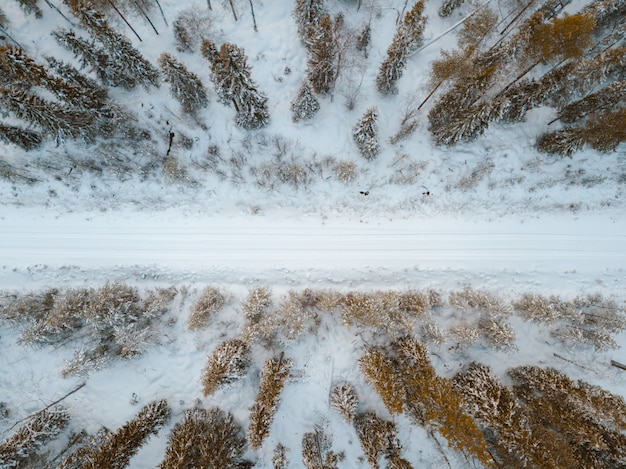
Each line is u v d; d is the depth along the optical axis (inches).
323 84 1150.3
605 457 949.8
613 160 1226.0
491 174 1234.0
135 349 1086.4
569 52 979.9
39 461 1078.4
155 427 1074.7
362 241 1213.7
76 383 1144.2
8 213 1208.2
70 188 1216.8
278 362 1101.1
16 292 1175.6
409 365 1011.3
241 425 1119.0
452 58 1112.2
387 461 1077.8
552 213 1233.4
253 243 1210.0
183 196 1223.5
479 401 994.1
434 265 1202.6
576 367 1153.4
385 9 1235.9
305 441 1110.4
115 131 1181.7
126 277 1194.0
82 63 1130.7
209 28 1222.3
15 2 1210.0
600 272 1206.9
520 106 1125.1
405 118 1202.6
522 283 1205.7
